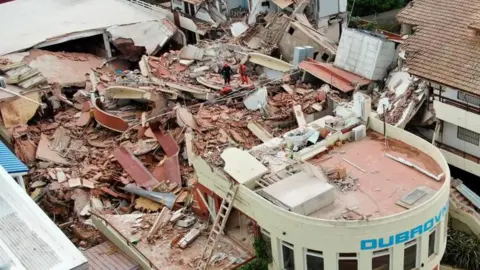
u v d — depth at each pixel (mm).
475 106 36188
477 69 35750
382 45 46594
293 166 30391
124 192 40406
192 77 52031
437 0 41719
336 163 31266
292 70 51219
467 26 38188
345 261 26891
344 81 47938
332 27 61469
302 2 58562
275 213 27047
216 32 61906
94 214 35594
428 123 40719
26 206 28234
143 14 67125
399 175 30016
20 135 46562
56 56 58625
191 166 41375
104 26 63125
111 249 33000
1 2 76812
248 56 53625
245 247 30500
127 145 44594
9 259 25312
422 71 37469
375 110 43094
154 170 41406
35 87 51219
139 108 49750
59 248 25953
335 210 27859
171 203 37062
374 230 25938
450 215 36031
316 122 34344
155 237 32062
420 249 27609
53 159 44281
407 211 26141
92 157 44250
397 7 74688
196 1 62438
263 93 46250
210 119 45062
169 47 64750
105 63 59531
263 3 60281
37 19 67625
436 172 29953
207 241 31219
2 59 56625
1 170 30516
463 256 34312
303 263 27516
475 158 37312
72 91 54312
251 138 42625
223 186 29875
